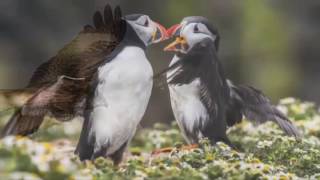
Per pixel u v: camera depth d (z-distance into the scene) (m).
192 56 12.03
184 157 10.64
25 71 37.22
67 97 10.16
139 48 11.16
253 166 10.03
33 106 9.88
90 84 10.31
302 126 15.01
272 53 43.25
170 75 12.07
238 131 14.88
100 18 10.41
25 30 37.44
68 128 15.71
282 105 16.91
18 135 10.02
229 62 41.88
